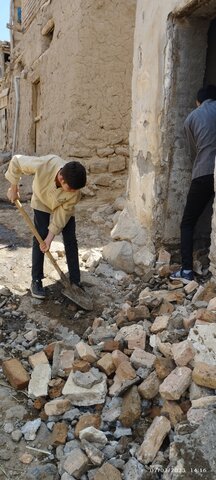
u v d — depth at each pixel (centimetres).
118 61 627
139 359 244
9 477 192
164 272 364
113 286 378
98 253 434
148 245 393
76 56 624
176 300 315
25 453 205
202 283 348
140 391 225
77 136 639
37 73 878
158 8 373
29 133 980
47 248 322
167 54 359
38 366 256
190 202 348
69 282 335
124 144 648
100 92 634
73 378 236
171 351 240
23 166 313
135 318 297
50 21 773
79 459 191
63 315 329
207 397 204
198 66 369
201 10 339
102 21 617
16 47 1142
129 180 440
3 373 262
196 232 397
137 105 417
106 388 235
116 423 217
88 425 212
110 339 281
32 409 234
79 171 295
